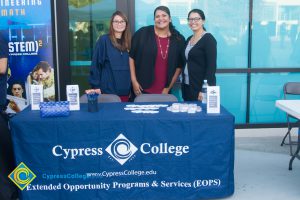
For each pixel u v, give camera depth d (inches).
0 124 115.1
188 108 120.0
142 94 145.9
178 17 182.5
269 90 193.6
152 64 156.7
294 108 123.6
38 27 168.1
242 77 191.2
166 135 112.3
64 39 181.0
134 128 111.3
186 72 154.0
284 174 142.9
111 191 114.5
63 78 183.3
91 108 119.3
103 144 111.4
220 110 121.8
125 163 113.1
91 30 182.7
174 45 157.0
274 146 176.7
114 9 181.6
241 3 184.4
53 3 170.6
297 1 186.4
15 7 165.8
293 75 192.9
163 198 116.6
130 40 157.2
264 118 195.9
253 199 121.8
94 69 154.5
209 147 114.3
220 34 186.5
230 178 118.3
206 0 182.5
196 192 116.9
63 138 110.3
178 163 114.5
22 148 110.7
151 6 181.0
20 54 169.3
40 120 109.5
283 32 188.7
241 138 189.9
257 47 189.0
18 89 171.8
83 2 180.1
